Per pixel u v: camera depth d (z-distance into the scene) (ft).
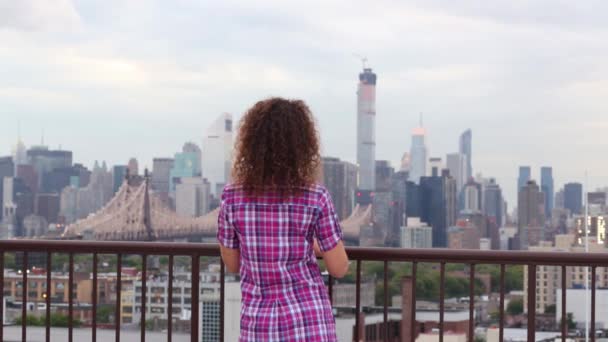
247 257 9.64
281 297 9.43
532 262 12.23
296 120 9.59
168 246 13.28
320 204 9.53
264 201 9.52
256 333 9.40
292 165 9.46
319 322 9.43
